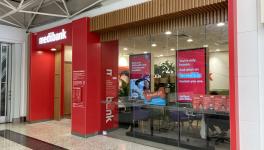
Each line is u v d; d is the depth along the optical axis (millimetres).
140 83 6398
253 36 3350
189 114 5500
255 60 3328
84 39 6688
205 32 5242
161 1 5215
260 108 3285
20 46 9328
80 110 6750
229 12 3555
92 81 6738
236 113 3465
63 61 9500
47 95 9367
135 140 6227
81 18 6840
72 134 6969
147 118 6230
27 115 9062
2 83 9031
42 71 9211
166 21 5625
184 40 5598
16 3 8750
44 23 8742
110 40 6770
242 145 3412
